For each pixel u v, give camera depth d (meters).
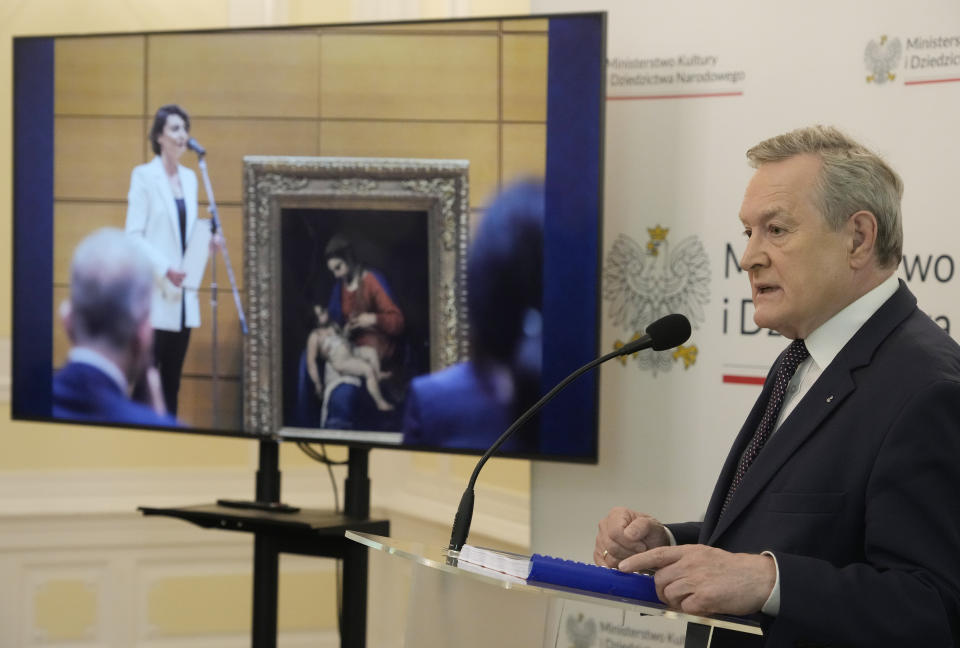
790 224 1.80
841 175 1.77
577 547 3.14
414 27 3.13
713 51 2.99
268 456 3.32
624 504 3.10
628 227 3.11
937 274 2.70
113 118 3.37
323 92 3.20
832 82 2.84
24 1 4.05
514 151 3.06
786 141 1.86
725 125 2.99
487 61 3.08
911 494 1.57
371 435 3.19
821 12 2.84
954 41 2.69
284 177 3.23
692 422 3.03
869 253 1.78
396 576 4.18
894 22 2.75
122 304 3.38
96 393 3.41
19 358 3.48
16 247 3.47
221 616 4.18
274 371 3.26
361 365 3.19
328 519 3.11
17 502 4.03
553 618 1.46
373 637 4.21
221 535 4.18
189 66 3.30
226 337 3.30
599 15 2.98
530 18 3.04
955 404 1.60
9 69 4.05
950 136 2.69
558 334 3.04
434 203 3.12
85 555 4.10
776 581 1.50
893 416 1.63
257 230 3.26
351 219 3.19
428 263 3.14
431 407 3.14
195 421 3.33
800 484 1.70
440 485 3.98
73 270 3.42
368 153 3.17
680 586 1.50
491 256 3.09
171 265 3.34
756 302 1.86
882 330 1.75
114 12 4.10
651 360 3.07
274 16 4.15
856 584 1.50
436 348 3.14
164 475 4.13
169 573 4.16
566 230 3.03
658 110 3.07
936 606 1.49
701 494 3.01
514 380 3.07
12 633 4.05
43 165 3.43
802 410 1.76
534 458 3.05
